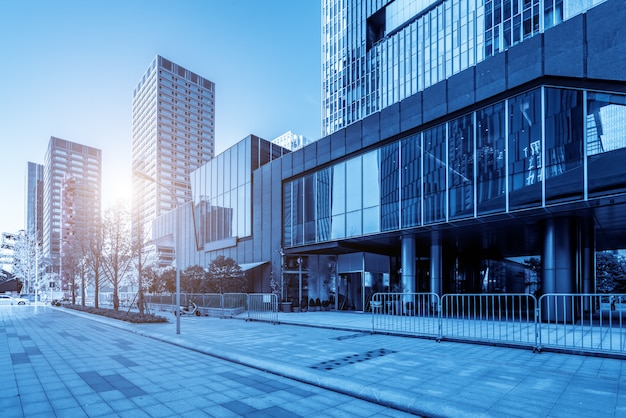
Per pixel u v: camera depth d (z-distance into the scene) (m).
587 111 14.45
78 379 7.93
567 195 14.65
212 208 40.62
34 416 5.73
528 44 15.99
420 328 14.60
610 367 8.27
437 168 19.48
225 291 28.05
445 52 51.53
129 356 10.60
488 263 35.94
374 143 22.67
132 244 28.19
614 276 31.92
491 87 17.17
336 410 5.93
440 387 6.76
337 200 25.28
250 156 34.53
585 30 14.39
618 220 17.92
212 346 11.42
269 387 7.27
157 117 140.12
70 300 58.38
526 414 5.38
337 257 28.89
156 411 5.91
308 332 15.19
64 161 147.38
